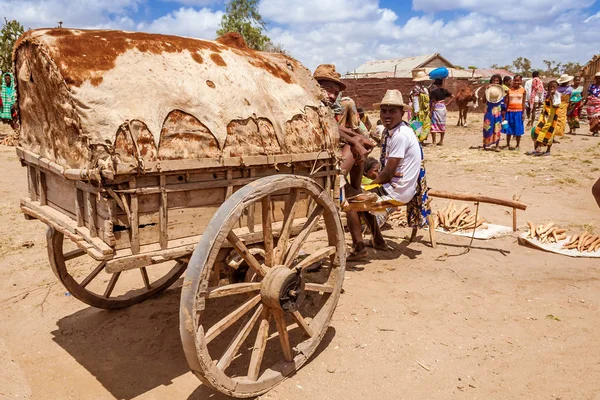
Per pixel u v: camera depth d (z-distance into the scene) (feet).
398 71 160.66
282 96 11.19
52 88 8.78
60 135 9.25
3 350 11.60
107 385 10.29
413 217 18.40
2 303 14.03
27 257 17.66
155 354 11.48
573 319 12.89
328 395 9.83
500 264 16.96
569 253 17.70
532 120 60.13
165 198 8.84
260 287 9.64
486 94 42.37
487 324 12.67
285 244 10.22
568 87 45.78
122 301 13.62
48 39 8.59
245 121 10.00
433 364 10.92
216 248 8.23
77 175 8.31
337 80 16.26
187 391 10.08
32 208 11.00
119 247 8.50
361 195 14.76
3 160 38.60
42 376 10.60
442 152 42.63
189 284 8.07
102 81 8.45
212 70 10.04
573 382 10.21
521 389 10.02
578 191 27.61
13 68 10.37
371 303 13.85
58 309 13.74
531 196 26.55
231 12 118.32
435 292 14.62
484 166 35.24
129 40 9.29
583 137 52.24
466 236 19.95
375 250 18.40
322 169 11.98
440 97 46.34
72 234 9.12
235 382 9.04
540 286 15.02
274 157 10.32
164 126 8.82
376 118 81.97
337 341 11.86
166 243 9.02
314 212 10.84
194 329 8.09
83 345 11.87
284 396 9.78
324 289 10.94
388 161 16.16
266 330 9.78
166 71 9.31
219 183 9.60
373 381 10.30
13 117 47.06
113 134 8.13
